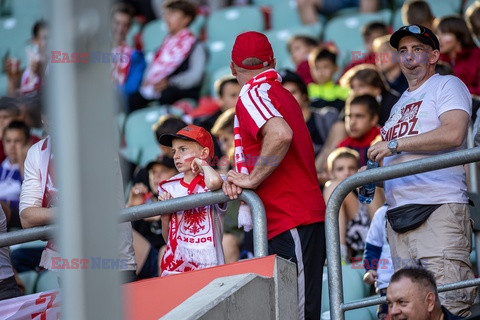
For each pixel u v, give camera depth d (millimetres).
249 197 13906
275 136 13695
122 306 6660
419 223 14320
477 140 15836
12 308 15070
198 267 14516
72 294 6508
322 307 19125
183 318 11828
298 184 14211
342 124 24328
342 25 33156
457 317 14328
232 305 12391
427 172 14367
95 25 6457
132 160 29156
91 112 6488
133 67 32125
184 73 31625
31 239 14836
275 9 35938
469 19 27109
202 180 14945
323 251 14383
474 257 19609
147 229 20672
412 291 12750
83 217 6453
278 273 13250
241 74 14695
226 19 35844
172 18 32031
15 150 25578
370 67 23531
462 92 14445
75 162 6426
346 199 20312
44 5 6523
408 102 14852
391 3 34438
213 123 27141
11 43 37500
